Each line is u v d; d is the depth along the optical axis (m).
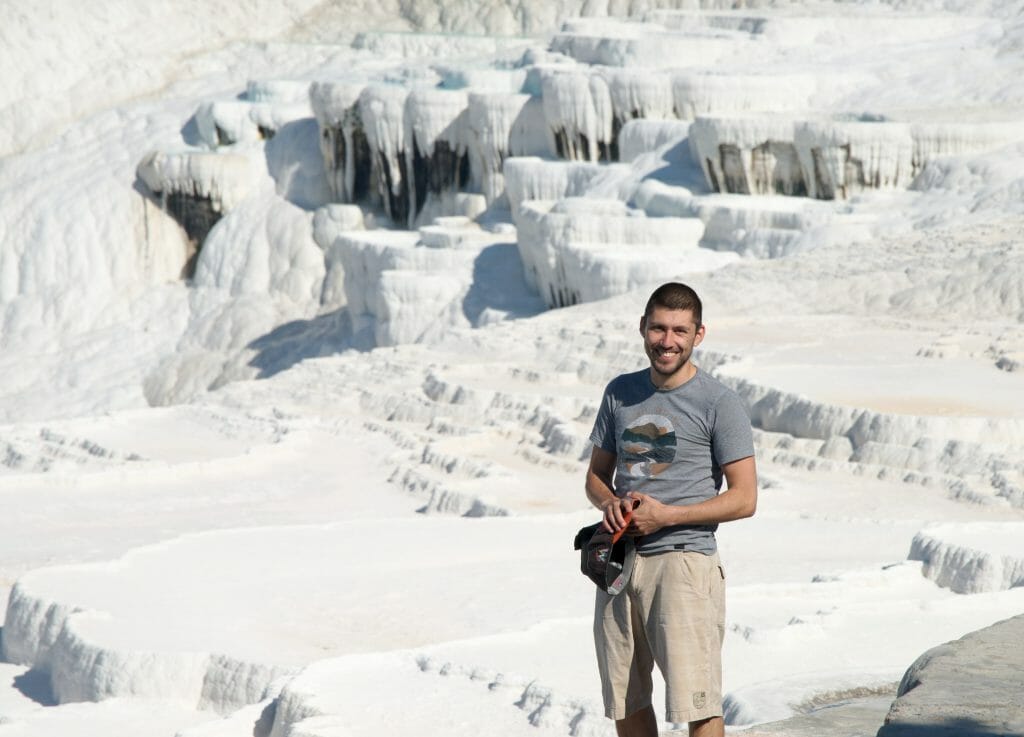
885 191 87.88
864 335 61.84
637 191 98.88
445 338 73.56
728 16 127.25
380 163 125.75
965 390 49.19
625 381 12.68
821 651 23.70
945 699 11.64
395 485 51.84
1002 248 69.06
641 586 12.27
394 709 21.36
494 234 109.31
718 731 12.35
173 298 132.50
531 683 21.86
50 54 151.38
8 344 130.75
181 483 53.75
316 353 121.00
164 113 145.38
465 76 126.00
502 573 33.47
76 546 43.38
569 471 50.31
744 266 78.19
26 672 32.56
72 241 134.12
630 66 117.88
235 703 27.36
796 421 47.50
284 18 163.88
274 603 31.53
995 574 28.39
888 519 37.81
